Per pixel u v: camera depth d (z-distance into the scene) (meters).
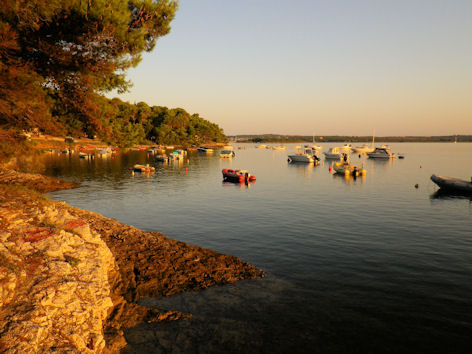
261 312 11.89
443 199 36.59
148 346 9.77
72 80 13.62
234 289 13.54
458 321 11.51
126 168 67.88
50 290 8.98
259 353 9.69
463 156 132.62
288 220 26.36
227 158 111.88
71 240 12.07
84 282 10.44
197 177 56.56
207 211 29.77
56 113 14.08
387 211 30.03
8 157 12.67
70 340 8.26
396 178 57.59
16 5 9.85
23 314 7.92
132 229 18.75
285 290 13.67
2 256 9.20
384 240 20.97
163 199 35.81
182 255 15.97
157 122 152.75
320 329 10.96
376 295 13.41
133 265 14.52
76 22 11.11
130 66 13.02
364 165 88.56
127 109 124.25
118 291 12.52
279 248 19.30
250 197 37.53
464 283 14.58
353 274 15.49
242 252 18.56
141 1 12.68
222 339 10.24
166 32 13.80
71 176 54.12
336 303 12.70
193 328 10.73
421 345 10.20
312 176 60.81
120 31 11.47
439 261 17.25
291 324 11.19
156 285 13.23
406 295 13.42
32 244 10.64
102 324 10.36
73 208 21.03
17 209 12.89
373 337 10.59
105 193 39.16
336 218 27.11
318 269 16.06
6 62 11.23
